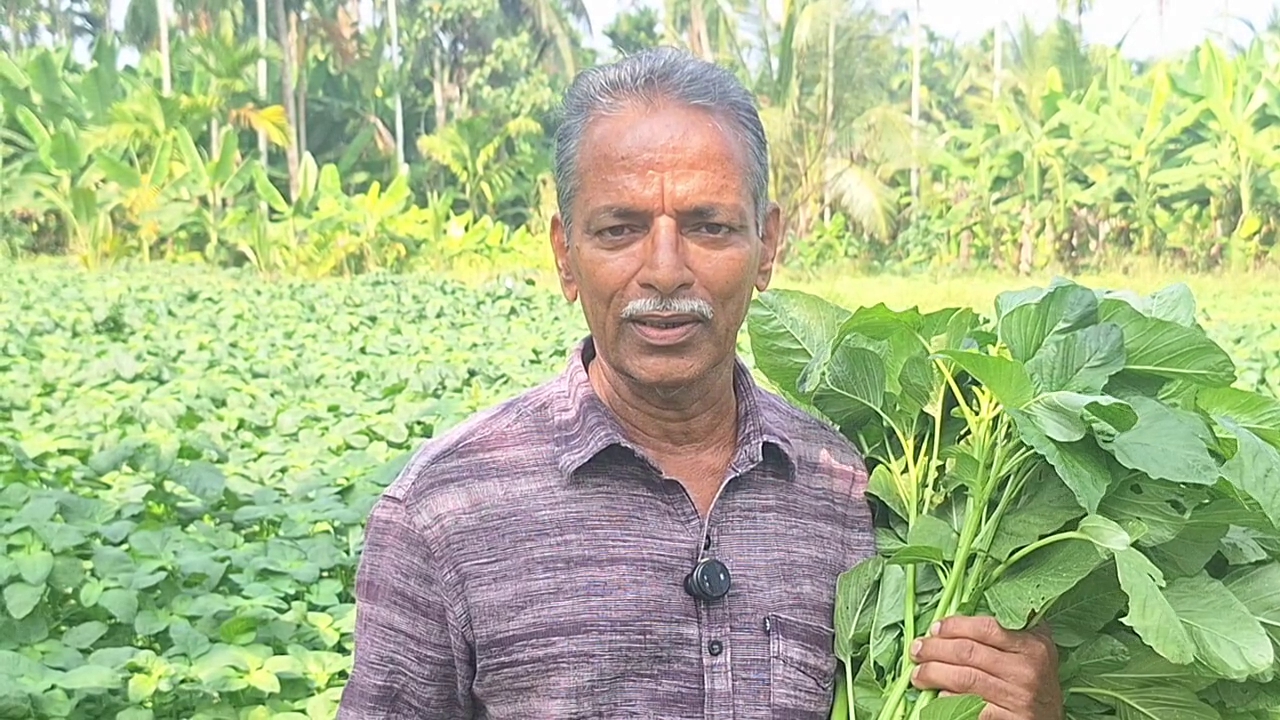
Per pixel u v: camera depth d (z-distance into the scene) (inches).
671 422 67.9
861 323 73.3
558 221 69.7
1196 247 650.8
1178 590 66.6
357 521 187.9
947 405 74.5
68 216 609.9
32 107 634.8
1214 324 503.8
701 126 63.5
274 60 698.8
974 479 68.8
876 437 75.3
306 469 225.9
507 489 66.3
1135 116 692.1
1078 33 743.7
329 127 724.0
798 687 67.2
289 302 522.9
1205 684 68.5
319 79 721.6
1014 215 702.5
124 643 166.1
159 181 621.6
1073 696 72.2
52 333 426.0
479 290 581.3
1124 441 63.1
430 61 741.3
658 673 65.1
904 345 73.8
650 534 66.1
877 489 71.7
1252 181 638.5
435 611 66.1
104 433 251.4
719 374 66.8
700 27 773.3
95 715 147.9
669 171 62.9
